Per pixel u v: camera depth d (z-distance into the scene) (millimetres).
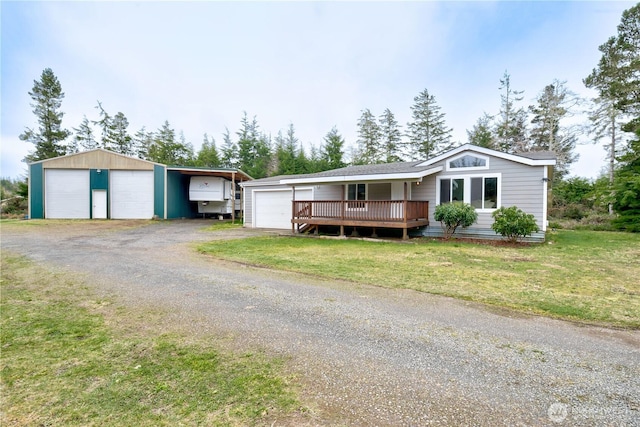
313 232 15172
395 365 2832
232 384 2539
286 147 43031
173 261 7895
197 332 3598
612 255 8719
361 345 3240
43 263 7594
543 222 11133
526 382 2549
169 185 22500
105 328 3742
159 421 2109
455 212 11445
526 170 11367
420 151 36781
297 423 2059
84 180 21156
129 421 2117
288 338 3418
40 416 2182
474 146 12172
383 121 38625
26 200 28406
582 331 3598
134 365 2875
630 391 2414
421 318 4000
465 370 2738
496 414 2146
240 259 8172
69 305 4578
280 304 4559
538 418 2102
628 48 20781
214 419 2117
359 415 2141
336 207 13680
